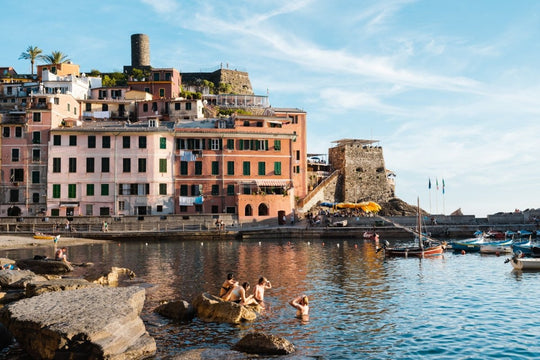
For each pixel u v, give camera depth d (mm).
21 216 75125
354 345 20047
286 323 23203
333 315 24781
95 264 44469
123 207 81938
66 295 21172
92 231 72688
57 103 87375
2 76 122688
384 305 27188
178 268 41562
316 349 19516
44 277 34281
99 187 81688
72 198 81188
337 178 118812
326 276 37281
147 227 75250
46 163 82188
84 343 16500
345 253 54625
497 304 27703
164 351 18984
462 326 22938
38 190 81938
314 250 58281
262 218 84062
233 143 86250
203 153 85062
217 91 138500
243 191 85688
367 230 79500
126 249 59906
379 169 123875
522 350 19672
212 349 19062
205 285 32906
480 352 19422
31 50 123625
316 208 106125
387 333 21734
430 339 20969
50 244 63438
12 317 18078
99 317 17953
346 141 125062
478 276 38031
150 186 82500
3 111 94500
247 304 25641
